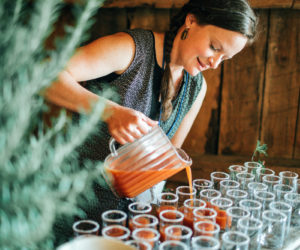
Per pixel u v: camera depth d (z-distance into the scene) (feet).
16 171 1.81
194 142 8.64
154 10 8.13
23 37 1.87
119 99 4.88
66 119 2.12
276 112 8.14
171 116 5.41
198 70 4.81
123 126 3.80
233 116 8.33
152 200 4.97
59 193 1.95
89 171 2.28
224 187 5.21
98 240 2.66
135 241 3.30
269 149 8.32
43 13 1.85
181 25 4.78
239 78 8.14
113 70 4.70
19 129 1.77
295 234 4.53
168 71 4.86
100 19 8.36
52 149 2.01
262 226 4.30
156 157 3.93
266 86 8.06
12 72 1.91
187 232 3.75
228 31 4.31
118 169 3.91
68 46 2.02
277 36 7.80
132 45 4.74
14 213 1.86
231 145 8.48
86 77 4.45
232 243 3.59
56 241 3.88
